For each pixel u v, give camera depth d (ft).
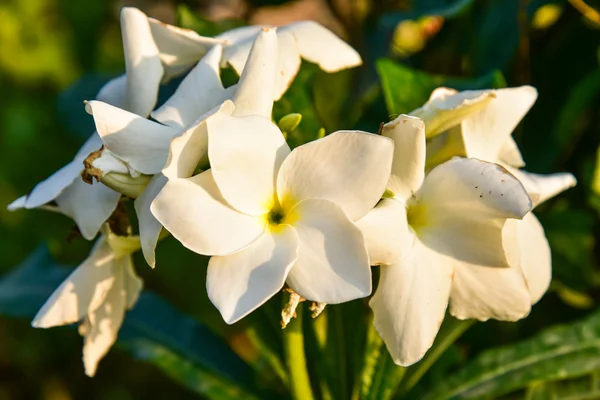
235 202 1.69
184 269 2.86
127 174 1.73
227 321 1.64
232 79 2.03
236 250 1.67
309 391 1.91
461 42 2.31
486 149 1.82
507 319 1.76
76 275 1.85
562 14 2.25
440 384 2.04
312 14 3.27
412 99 2.04
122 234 1.84
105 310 1.89
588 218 2.20
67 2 3.27
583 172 2.22
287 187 1.71
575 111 2.16
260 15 3.28
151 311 2.20
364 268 1.65
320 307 1.69
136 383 3.72
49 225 3.39
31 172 3.48
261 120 1.70
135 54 1.83
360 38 2.48
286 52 1.85
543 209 2.24
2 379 3.78
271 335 2.03
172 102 1.79
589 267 2.21
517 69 2.20
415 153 1.74
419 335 1.72
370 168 1.67
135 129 1.73
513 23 2.21
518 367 2.03
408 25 2.62
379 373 1.96
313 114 2.02
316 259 1.67
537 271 1.83
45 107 3.57
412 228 1.77
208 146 1.67
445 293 1.74
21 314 2.21
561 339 2.04
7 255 3.37
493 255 1.74
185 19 2.17
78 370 3.77
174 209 1.66
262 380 2.14
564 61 2.23
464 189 1.73
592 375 2.09
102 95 1.91
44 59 3.61
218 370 2.12
